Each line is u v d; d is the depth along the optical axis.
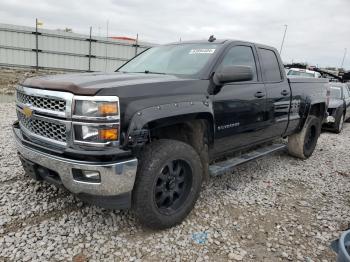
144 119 2.70
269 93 4.36
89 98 2.51
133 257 2.70
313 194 4.27
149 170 2.84
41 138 2.90
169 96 2.96
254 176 4.79
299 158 5.89
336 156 6.38
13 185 3.81
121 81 2.86
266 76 4.48
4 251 2.65
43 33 23.31
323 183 4.71
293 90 4.99
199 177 3.31
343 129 10.48
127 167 2.64
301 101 5.24
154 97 2.84
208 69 3.50
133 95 2.70
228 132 3.70
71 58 24.48
